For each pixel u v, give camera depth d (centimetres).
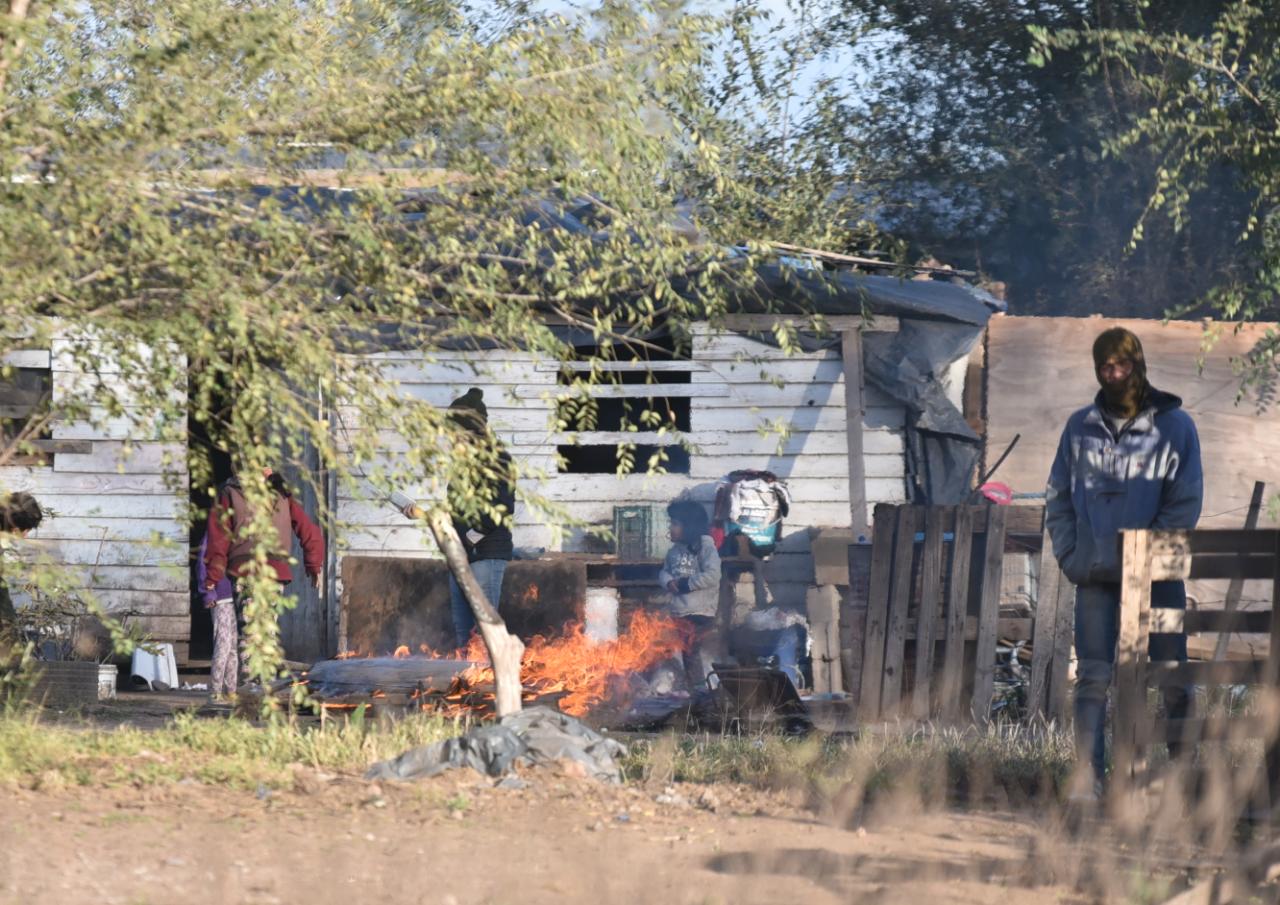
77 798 2117
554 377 4809
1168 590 2283
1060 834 1955
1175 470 2341
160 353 2344
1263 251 3612
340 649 4709
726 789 2358
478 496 2503
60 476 4962
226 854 1748
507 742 2384
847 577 4466
